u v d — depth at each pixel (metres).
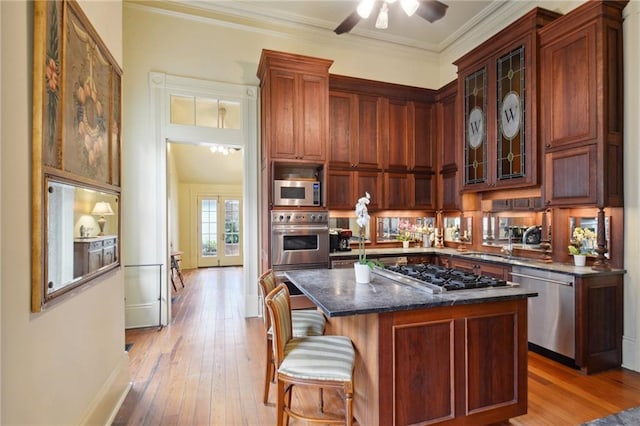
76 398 1.65
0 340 1.07
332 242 4.34
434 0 2.71
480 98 3.80
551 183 3.06
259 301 4.30
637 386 2.48
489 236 4.11
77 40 1.63
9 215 1.13
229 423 2.07
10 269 1.13
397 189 4.61
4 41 1.11
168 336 3.55
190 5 4.06
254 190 4.33
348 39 4.79
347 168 4.34
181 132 4.05
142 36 3.92
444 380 1.82
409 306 1.68
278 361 1.74
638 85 2.72
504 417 1.93
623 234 2.81
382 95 4.52
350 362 1.73
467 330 1.86
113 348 2.21
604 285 2.74
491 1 4.00
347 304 1.68
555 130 3.02
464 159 4.05
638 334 2.71
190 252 8.58
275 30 4.44
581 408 2.20
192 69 4.11
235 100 4.26
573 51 2.87
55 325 1.44
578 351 2.66
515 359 1.96
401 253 4.34
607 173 2.70
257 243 4.33
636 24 2.72
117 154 2.30
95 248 1.90
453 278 2.20
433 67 5.31
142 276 3.91
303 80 3.91
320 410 2.15
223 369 2.78
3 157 1.10
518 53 3.31
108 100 2.11
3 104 1.10
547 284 2.91
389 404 1.71
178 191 8.27
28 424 1.23
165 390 2.45
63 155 1.48
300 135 3.90
